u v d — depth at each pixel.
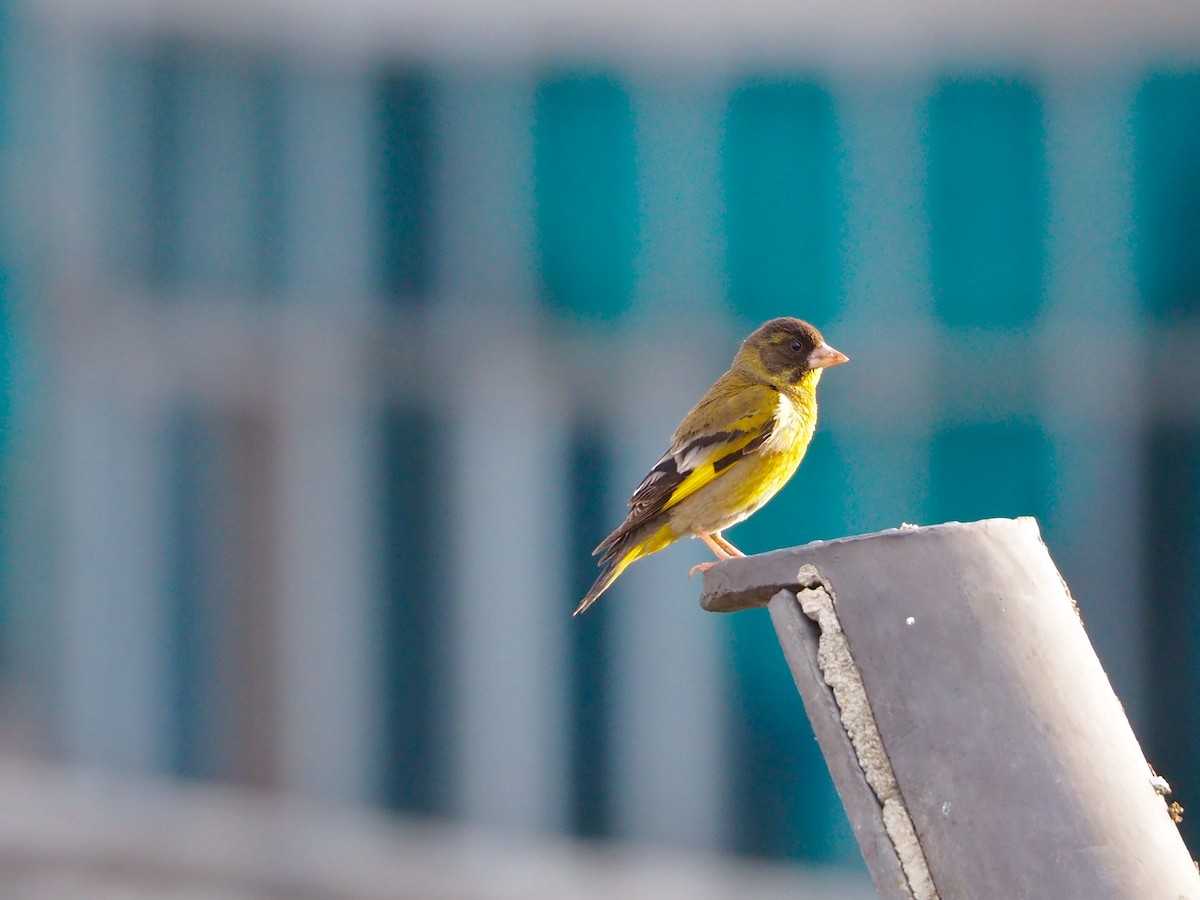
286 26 15.21
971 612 4.46
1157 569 14.77
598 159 15.12
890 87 14.90
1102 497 14.90
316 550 15.22
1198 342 14.70
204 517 15.30
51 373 15.50
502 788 14.84
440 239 15.27
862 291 15.02
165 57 15.32
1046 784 4.25
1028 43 14.82
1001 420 14.95
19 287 15.51
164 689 15.25
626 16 14.91
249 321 15.32
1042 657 4.44
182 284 15.41
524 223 15.22
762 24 14.85
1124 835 4.23
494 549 15.10
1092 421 14.85
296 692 15.15
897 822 4.30
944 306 14.96
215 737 15.19
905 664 4.43
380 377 15.25
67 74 15.34
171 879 13.06
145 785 15.15
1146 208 14.84
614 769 14.79
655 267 15.10
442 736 15.07
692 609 14.66
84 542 15.45
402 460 15.22
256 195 15.35
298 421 15.30
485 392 15.20
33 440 15.54
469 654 15.05
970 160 14.96
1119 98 14.80
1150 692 14.78
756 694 14.56
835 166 14.98
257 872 13.27
